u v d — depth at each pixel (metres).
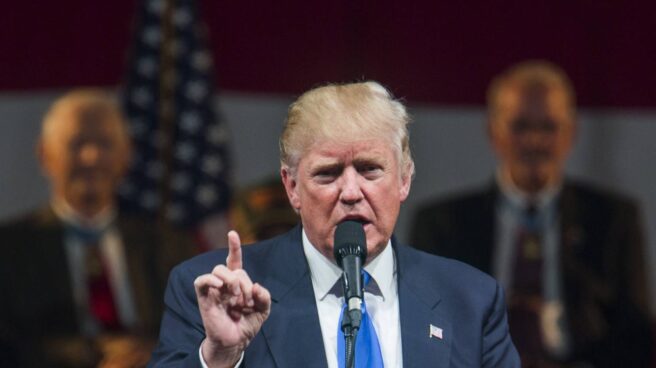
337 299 7.95
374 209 7.56
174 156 18.89
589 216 19.12
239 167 18.97
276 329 7.76
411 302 7.93
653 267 19.14
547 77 19.17
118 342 18.58
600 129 19.20
